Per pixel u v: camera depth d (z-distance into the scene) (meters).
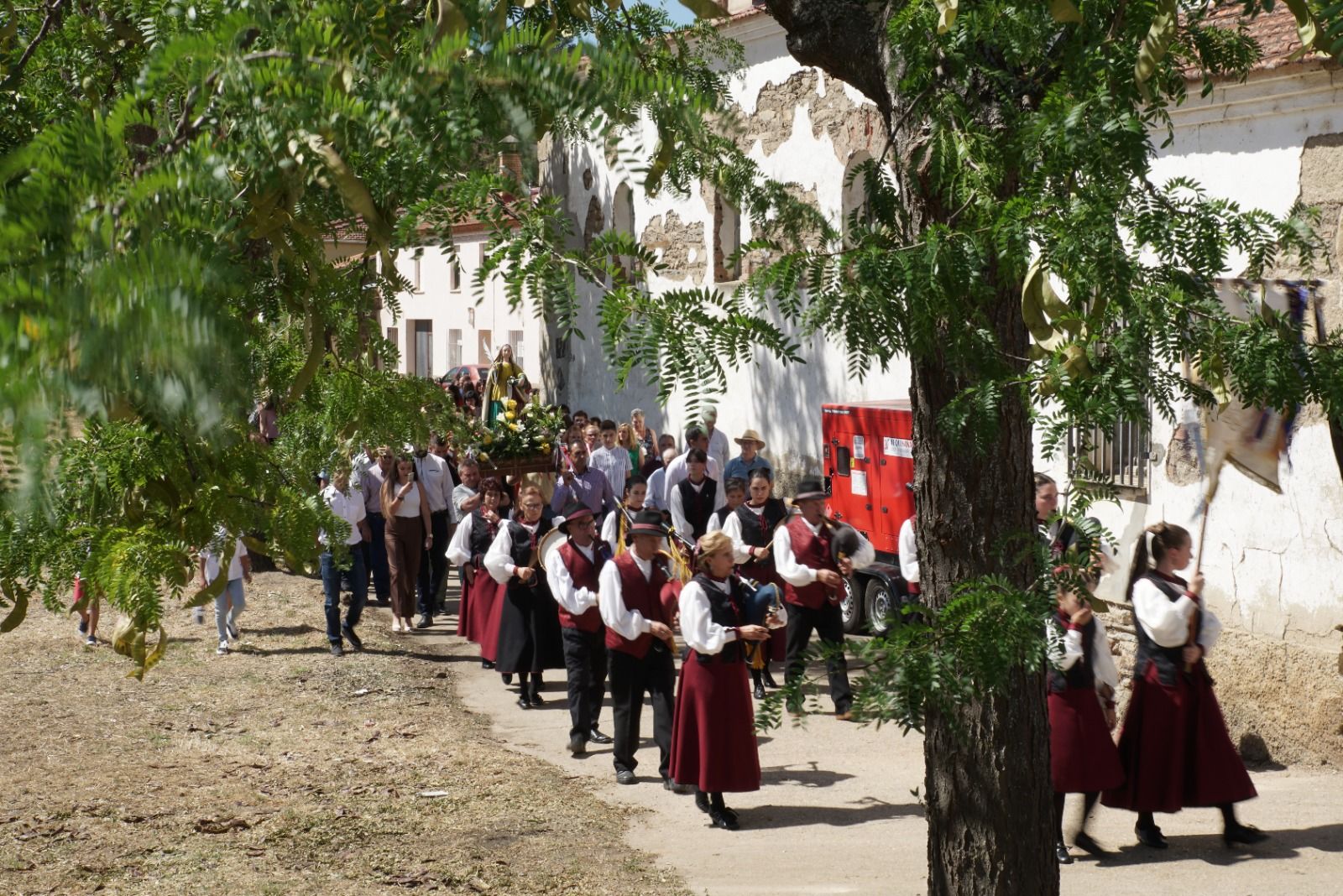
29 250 1.08
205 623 13.89
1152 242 2.50
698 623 7.68
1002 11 2.85
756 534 11.08
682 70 3.08
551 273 1.78
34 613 14.04
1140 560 7.21
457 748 9.50
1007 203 2.53
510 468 15.32
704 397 1.91
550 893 6.59
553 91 1.36
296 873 6.86
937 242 2.44
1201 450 8.65
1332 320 7.56
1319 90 8.02
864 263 2.35
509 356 16.42
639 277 1.90
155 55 1.43
